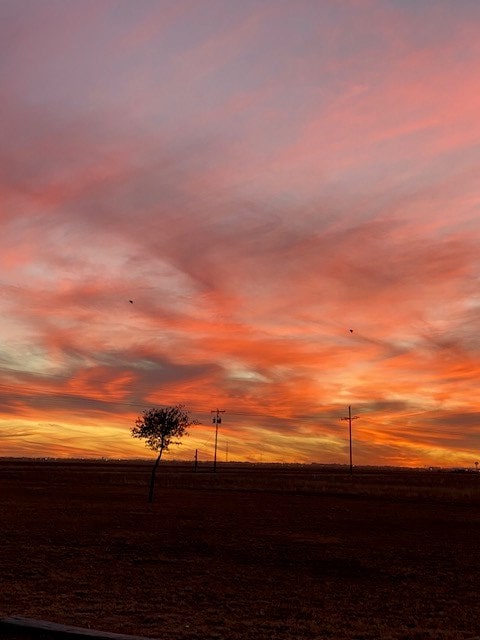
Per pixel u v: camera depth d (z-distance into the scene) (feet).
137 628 41.86
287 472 497.05
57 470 426.51
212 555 79.97
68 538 91.35
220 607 50.93
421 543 96.22
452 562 78.07
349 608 52.16
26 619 36.40
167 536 96.32
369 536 104.06
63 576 61.87
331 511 150.82
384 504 179.01
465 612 51.01
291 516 135.44
